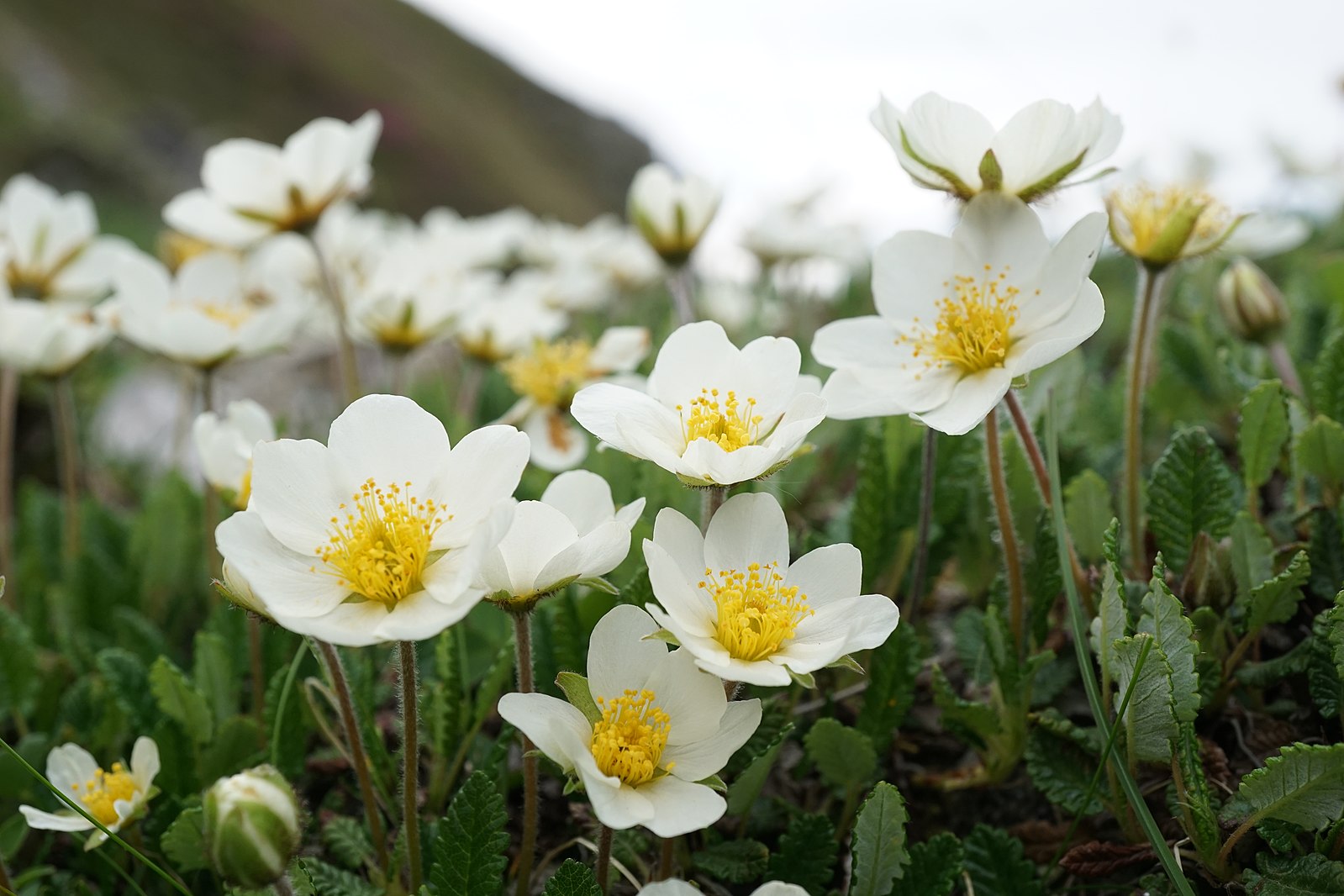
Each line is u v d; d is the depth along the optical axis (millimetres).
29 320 307
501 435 188
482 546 169
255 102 2889
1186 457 223
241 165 315
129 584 302
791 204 493
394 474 190
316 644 203
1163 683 190
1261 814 188
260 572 181
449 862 192
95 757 252
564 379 299
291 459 188
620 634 187
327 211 327
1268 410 226
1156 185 257
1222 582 211
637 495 263
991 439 216
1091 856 200
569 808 230
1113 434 286
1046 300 208
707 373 204
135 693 246
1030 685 212
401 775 229
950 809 227
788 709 213
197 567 315
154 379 571
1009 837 208
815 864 201
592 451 281
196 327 292
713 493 199
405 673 193
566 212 3307
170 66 2789
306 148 317
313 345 577
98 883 237
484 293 393
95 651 285
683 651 186
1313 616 219
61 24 2615
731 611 185
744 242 450
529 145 3754
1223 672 211
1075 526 235
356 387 331
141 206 1572
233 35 3068
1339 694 199
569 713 182
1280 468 253
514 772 233
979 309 211
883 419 255
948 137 213
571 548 184
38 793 245
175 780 232
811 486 323
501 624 250
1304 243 463
